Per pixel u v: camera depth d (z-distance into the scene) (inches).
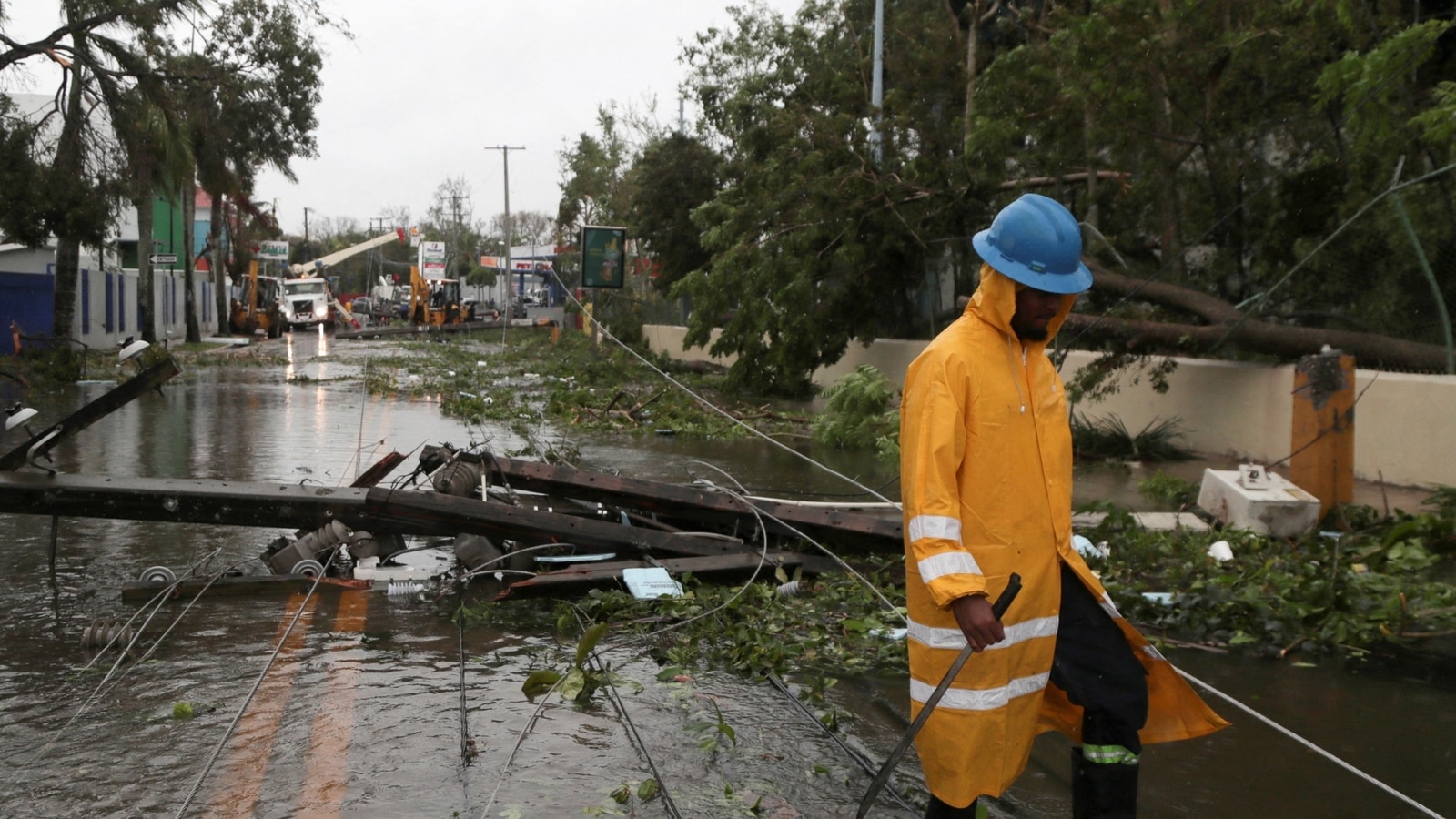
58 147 1015.0
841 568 271.7
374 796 144.6
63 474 258.5
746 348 812.0
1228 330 491.2
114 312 1483.8
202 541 311.9
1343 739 173.0
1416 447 422.3
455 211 3383.4
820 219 737.6
